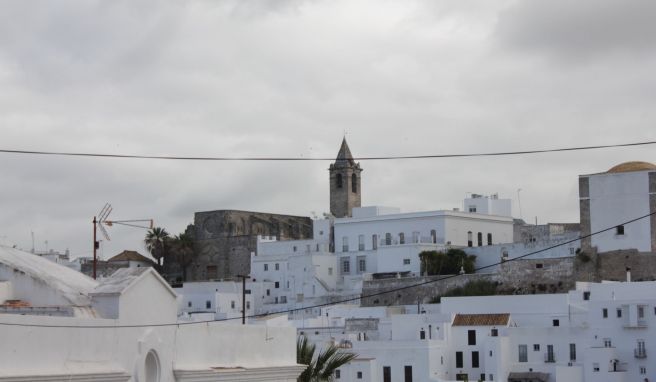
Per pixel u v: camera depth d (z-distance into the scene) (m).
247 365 57.25
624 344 147.75
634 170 179.38
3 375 40.78
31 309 48.28
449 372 152.50
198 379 52.56
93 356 46.34
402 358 145.88
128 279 49.44
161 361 50.69
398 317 159.62
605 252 180.12
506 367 149.88
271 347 60.09
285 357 61.59
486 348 149.88
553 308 157.88
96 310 48.66
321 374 68.81
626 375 145.62
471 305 163.12
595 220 181.25
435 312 178.38
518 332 151.88
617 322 148.38
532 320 159.00
